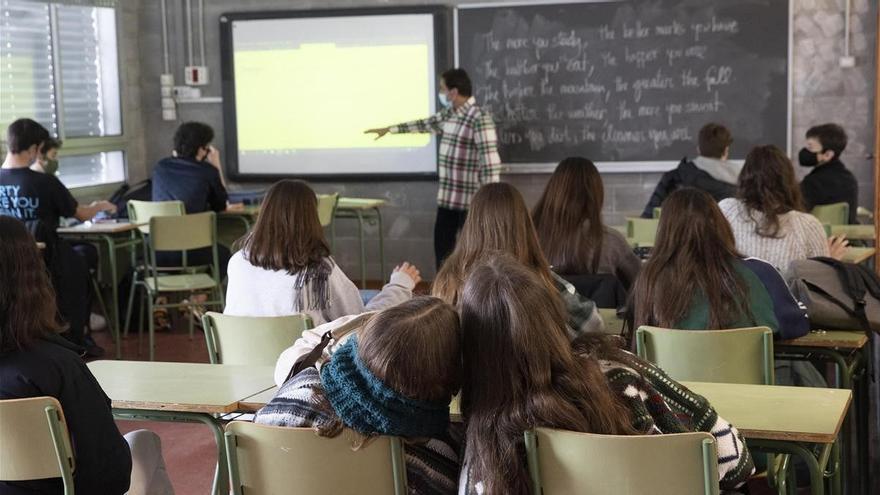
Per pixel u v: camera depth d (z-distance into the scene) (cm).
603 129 737
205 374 274
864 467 342
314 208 344
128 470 231
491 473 171
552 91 742
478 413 173
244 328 320
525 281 174
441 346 174
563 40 735
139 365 285
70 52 750
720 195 566
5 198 558
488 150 690
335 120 784
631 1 720
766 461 280
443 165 710
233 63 796
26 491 227
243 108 800
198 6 802
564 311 179
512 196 269
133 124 814
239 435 198
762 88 704
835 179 605
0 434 220
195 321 662
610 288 365
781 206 372
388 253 795
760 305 297
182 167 648
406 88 766
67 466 221
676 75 719
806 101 702
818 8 693
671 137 725
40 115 721
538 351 171
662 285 297
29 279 221
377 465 187
